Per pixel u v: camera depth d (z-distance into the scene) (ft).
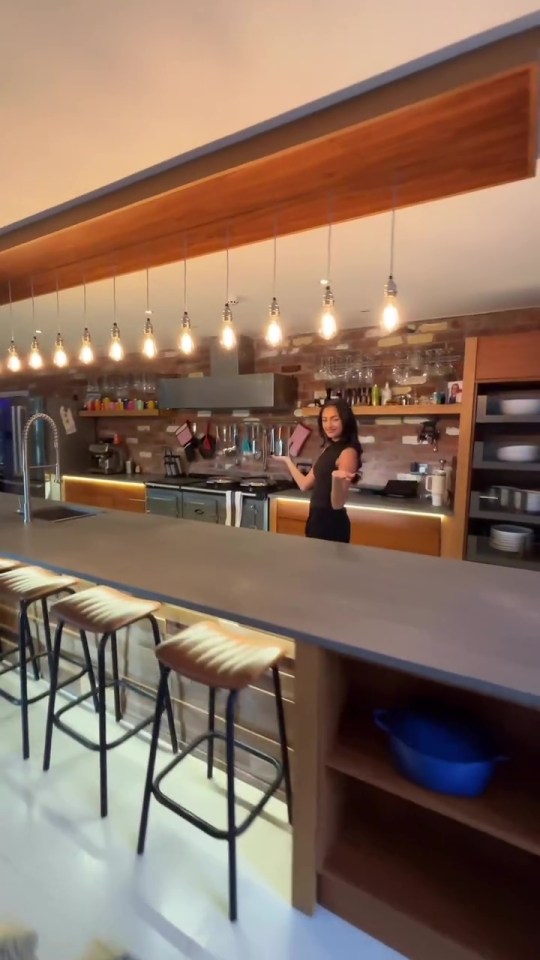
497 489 11.09
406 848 4.65
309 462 14.92
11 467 18.63
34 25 3.71
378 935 4.28
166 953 4.17
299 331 14.62
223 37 3.82
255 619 4.41
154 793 4.97
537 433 11.36
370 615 4.50
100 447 18.31
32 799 5.80
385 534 12.21
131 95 4.46
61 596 7.80
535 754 4.33
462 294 10.53
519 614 4.51
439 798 3.95
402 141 4.58
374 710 4.99
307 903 4.49
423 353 12.92
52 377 20.56
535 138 4.48
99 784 6.04
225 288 10.18
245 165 5.04
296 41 3.85
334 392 14.15
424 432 13.08
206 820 5.51
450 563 6.17
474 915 4.08
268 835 5.34
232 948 4.23
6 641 8.96
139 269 8.07
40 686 8.18
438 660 3.63
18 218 6.95
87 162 5.54
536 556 10.85
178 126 4.91
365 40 3.83
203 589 5.18
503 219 6.76
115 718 7.27
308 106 4.60
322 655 4.19
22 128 4.92
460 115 4.18
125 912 4.50
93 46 3.91
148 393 18.04
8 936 2.67
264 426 15.66
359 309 11.86
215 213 6.03
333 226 6.98
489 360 10.55
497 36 3.77
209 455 16.78
